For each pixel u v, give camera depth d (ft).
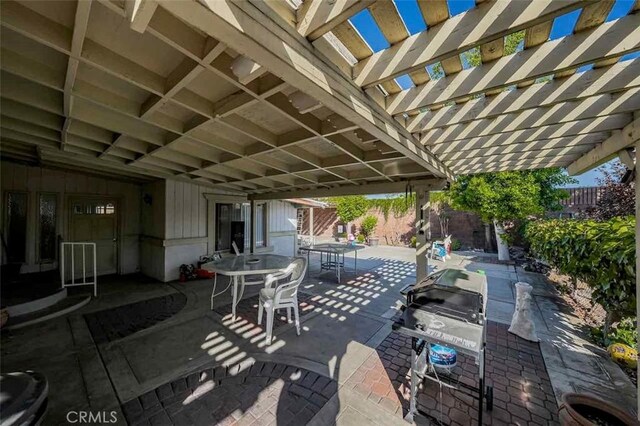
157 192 20.10
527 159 11.48
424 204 13.57
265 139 8.71
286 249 30.58
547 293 16.83
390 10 3.69
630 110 5.72
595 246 8.59
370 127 5.97
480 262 27.04
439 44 3.97
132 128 8.84
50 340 10.20
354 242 43.47
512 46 12.01
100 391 7.30
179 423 6.23
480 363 5.82
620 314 8.93
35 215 17.38
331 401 7.00
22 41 4.95
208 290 17.11
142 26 3.16
